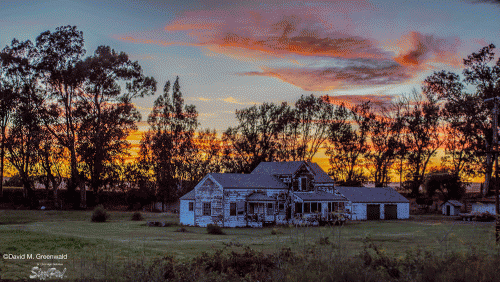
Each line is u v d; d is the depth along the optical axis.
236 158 88.44
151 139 80.38
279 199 52.09
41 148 68.31
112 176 71.31
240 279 13.18
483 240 15.71
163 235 35.47
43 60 66.06
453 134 85.94
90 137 69.38
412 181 88.69
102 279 13.91
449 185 83.12
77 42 68.19
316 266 11.80
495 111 52.44
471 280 11.28
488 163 77.06
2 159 71.62
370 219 65.12
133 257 19.58
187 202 51.38
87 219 54.75
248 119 90.06
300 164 55.06
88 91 69.62
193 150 84.88
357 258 13.37
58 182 73.12
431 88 83.38
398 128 91.50
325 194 56.56
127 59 72.19
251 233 39.81
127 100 72.12
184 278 13.06
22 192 75.75
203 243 28.33
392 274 12.80
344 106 92.81
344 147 92.56
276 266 13.00
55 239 25.19
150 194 76.94
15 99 66.50
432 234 32.16
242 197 49.72
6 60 65.56
